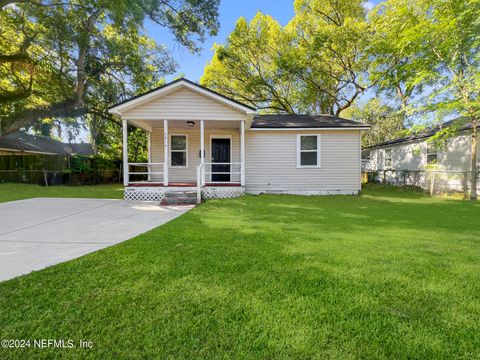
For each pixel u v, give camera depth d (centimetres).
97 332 173
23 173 1415
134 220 531
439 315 194
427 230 450
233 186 916
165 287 232
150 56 1650
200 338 168
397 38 1002
